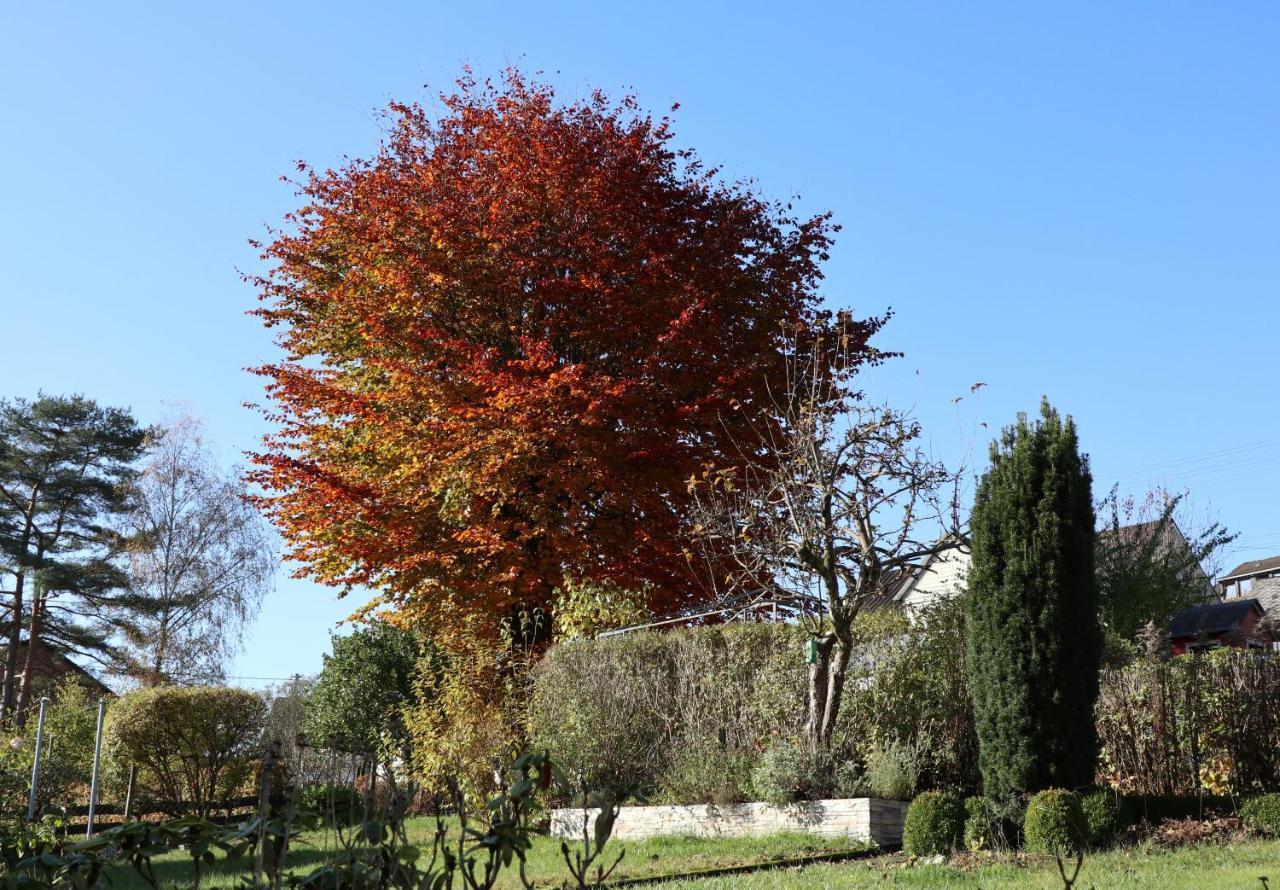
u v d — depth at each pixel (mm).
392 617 23828
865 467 15203
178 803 24344
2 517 47031
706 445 22250
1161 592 20812
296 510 22500
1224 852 10344
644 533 21281
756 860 12141
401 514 22141
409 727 19734
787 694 15703
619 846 13867
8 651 46719
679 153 26016
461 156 24766
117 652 46719
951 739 14602
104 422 49000
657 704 16875
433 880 3479
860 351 24078
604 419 21281
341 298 23609
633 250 23406
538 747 16781
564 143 24094
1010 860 10703
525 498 21859
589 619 19141
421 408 22844
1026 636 12312
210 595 41500
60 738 26594
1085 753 12180
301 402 23281
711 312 22641
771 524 15641
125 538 43812
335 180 25094
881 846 12781
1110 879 9234
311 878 3502
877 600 18094
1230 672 13688
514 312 23312
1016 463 12789
